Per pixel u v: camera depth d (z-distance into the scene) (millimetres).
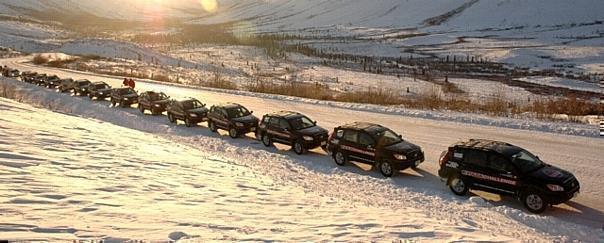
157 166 13000
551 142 18047
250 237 7086
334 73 80500
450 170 13086
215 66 83875
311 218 8867
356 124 16828
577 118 22734
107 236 6367
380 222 8750
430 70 100125
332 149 16500
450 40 191375
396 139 15703
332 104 28938
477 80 74875
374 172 15547
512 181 11930
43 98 36406
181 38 174250
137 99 32031
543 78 78062
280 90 37344
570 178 11727
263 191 11375
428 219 9523
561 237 9617
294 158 17469
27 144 13148
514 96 50969
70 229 6496
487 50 150000
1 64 72438
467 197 12773
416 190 13234
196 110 24734
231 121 21547
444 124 22188
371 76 75438
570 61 119000
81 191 8906
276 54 119250
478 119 22641
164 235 6730
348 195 12461
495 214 11078
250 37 190625
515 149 12820
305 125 18891
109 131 20281
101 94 35000
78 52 91688
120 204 8352
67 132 17109
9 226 6266
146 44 148375
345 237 7441
